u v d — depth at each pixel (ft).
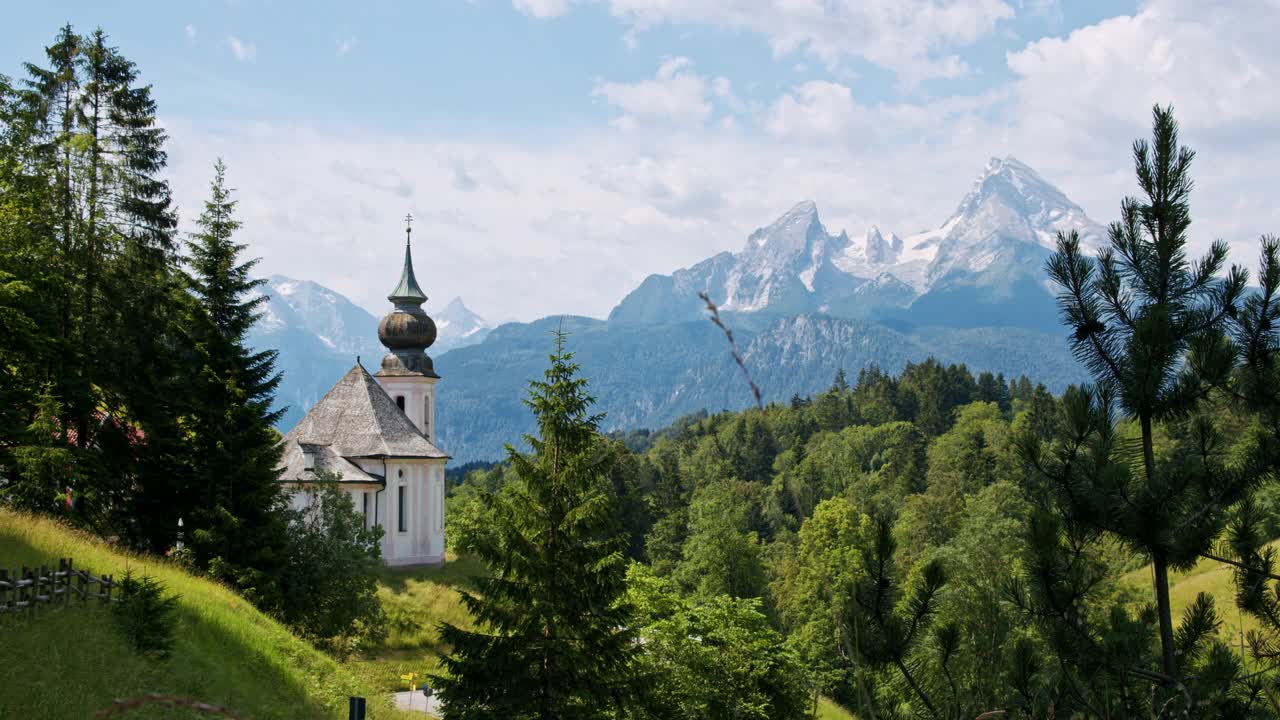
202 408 139.23
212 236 151.74
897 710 45.24
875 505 394.32
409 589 204.23
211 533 135.85
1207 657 46.39
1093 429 46.14
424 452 230.89
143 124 162.91
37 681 70.38
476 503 90.84
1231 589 53.88
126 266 153.38
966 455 355.56
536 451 90.74
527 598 86.12
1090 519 45.47
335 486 152.87
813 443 572.51
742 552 247.70
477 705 84.12
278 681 97.86
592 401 90.53
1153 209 47.91
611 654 87.25
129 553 119.34
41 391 132.26
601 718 88.17
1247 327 46.50
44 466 120.57
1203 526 44.55
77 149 150.10
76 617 81.56
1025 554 47.65
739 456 545.85
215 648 95.96
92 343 143.33
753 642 117.91
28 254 137.08
